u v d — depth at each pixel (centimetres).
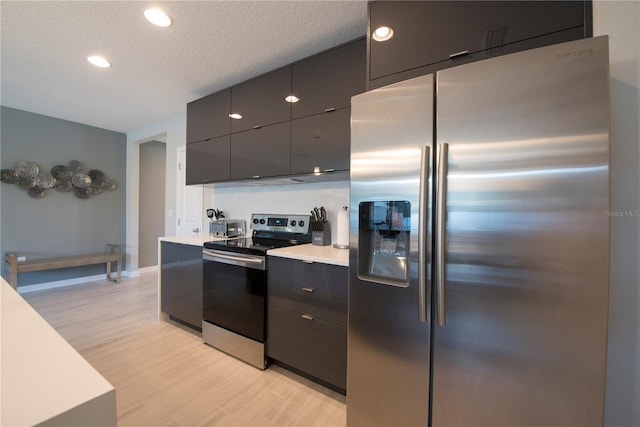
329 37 187
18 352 58
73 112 346
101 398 47
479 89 102
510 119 96
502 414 99
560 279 90
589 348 86
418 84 116
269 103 222
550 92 91
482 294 101
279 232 251
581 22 103
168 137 371
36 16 166
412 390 117
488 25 117
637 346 101
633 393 102
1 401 44
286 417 153
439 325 109
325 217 228
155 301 333
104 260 395
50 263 351
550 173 90
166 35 185
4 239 339
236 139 245
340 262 158
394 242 133
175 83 257
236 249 208
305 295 174
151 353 217
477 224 102
